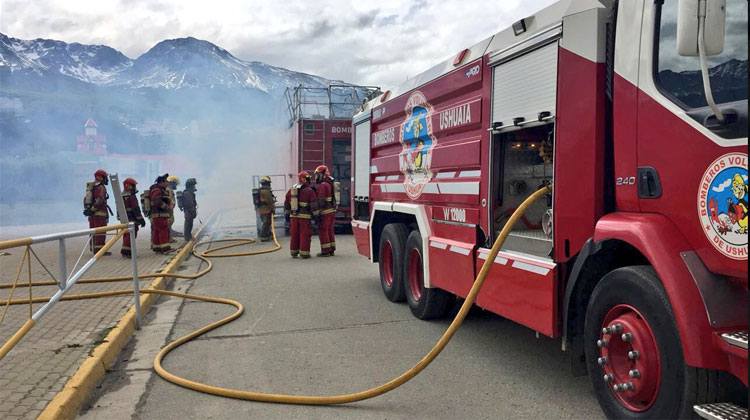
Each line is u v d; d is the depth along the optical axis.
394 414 3.73
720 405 2.71
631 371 3.10
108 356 4.84
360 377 4.42
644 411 3.05
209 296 7.58
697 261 2.83
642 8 3.17
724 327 2.71
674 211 2.95
